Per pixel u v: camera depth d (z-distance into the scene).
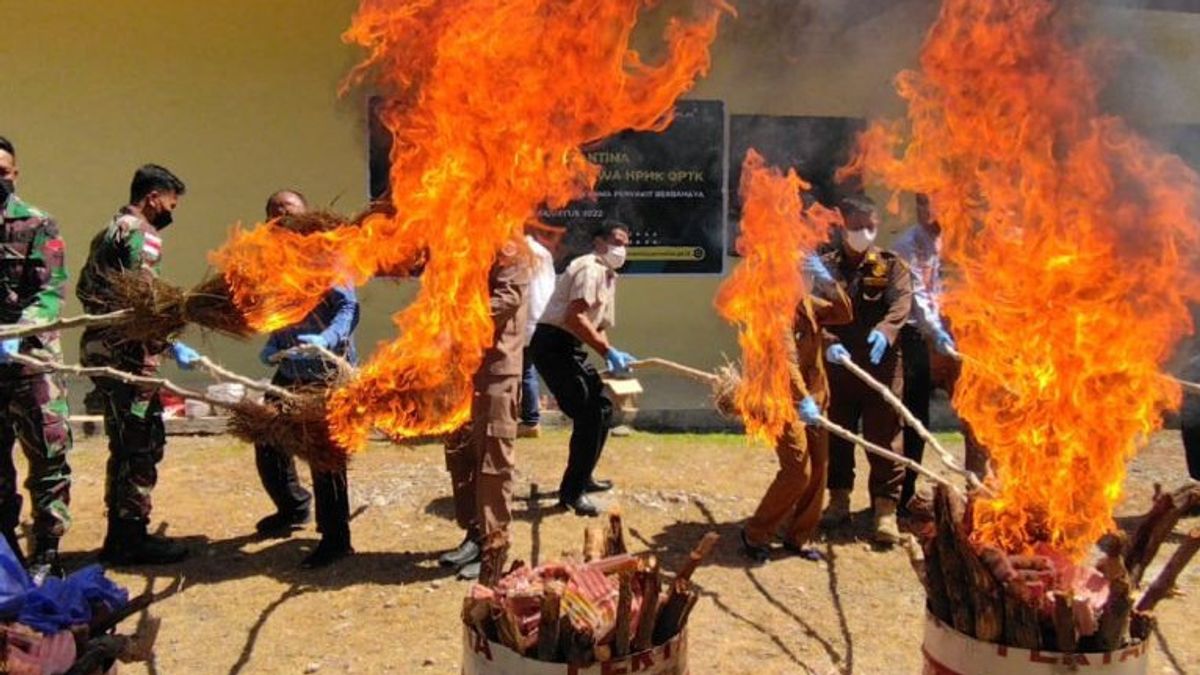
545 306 6.54
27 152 8.28
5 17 8.11
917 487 6.65
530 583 2.94
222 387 6.29
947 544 2.85
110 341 5.08
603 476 7.09
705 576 5.30
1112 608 2.73
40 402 4.81
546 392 9.04
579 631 2.66
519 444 7.84
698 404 8.80
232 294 4.17
